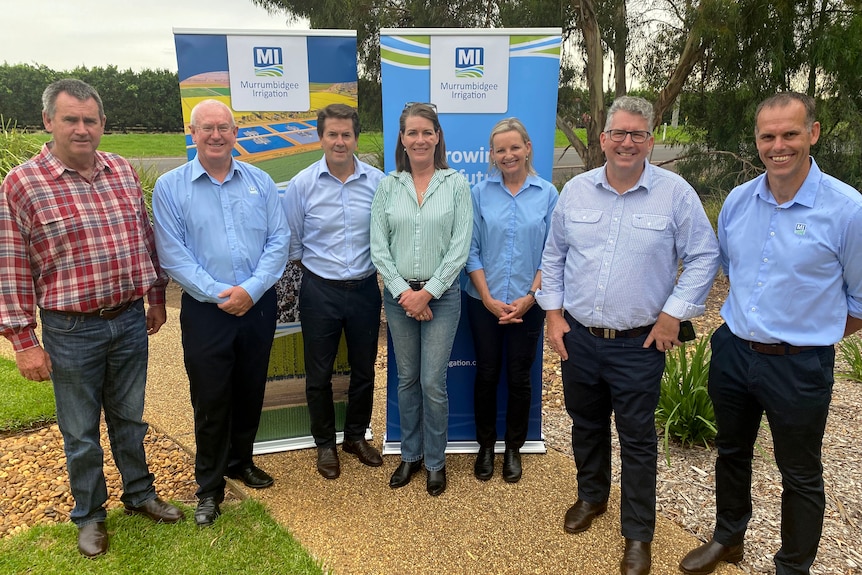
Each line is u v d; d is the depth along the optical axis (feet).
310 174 9.73
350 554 8.28
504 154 9.15
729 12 22.67
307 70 10.47
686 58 24.99
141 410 8.61
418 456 10.31
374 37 30.86
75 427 7.88
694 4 26.23
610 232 7.61
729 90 27.12
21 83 96.99
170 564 7.80
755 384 6.95
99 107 7.39
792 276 6.53
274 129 10.59
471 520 9.11
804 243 6.43
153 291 8.97
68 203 7.34
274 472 10.59
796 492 7.03
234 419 9.66
